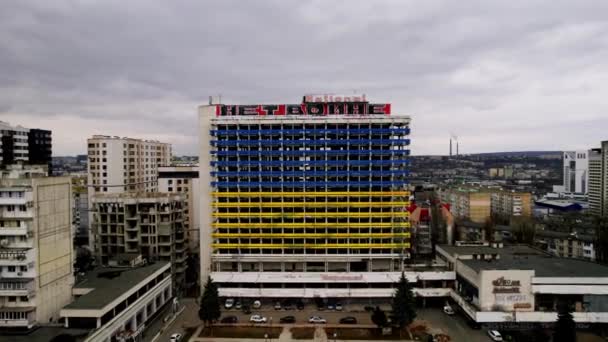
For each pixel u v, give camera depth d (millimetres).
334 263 122000
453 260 118188
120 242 132125
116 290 93125
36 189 85875
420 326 99250
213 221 123125
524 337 90625
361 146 123188
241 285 117312
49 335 78188
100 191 167375
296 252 120062
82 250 140250
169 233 131250
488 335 93312
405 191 120312
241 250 120875
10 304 84000
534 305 96750
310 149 122938
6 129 194250
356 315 107562
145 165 188875
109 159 167000
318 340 92125
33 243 84750
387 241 120625
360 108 124562
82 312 81188
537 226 186125
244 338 93562
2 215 84000
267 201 121500
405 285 95875
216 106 124875
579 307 96625
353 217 119500
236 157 123812
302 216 119562
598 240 148875
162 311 113000
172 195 135875
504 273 96375
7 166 93500
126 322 91500
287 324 101438
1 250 83625
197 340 92688
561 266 107688
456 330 96812
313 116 121375
